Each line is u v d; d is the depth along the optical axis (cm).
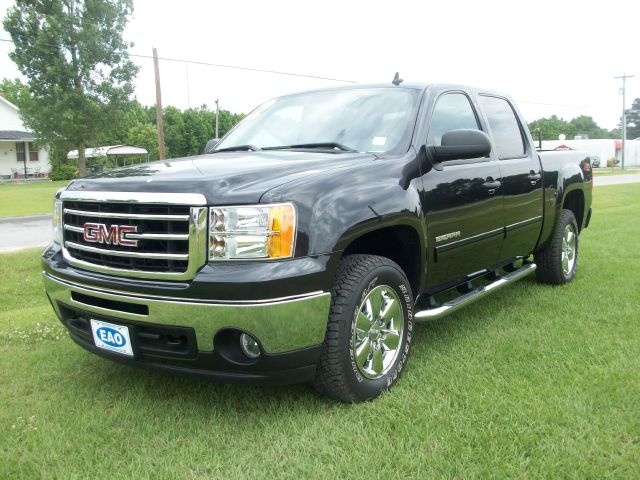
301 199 287
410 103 396
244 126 464
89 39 3388
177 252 281
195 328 276
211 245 276
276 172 307
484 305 514
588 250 784
